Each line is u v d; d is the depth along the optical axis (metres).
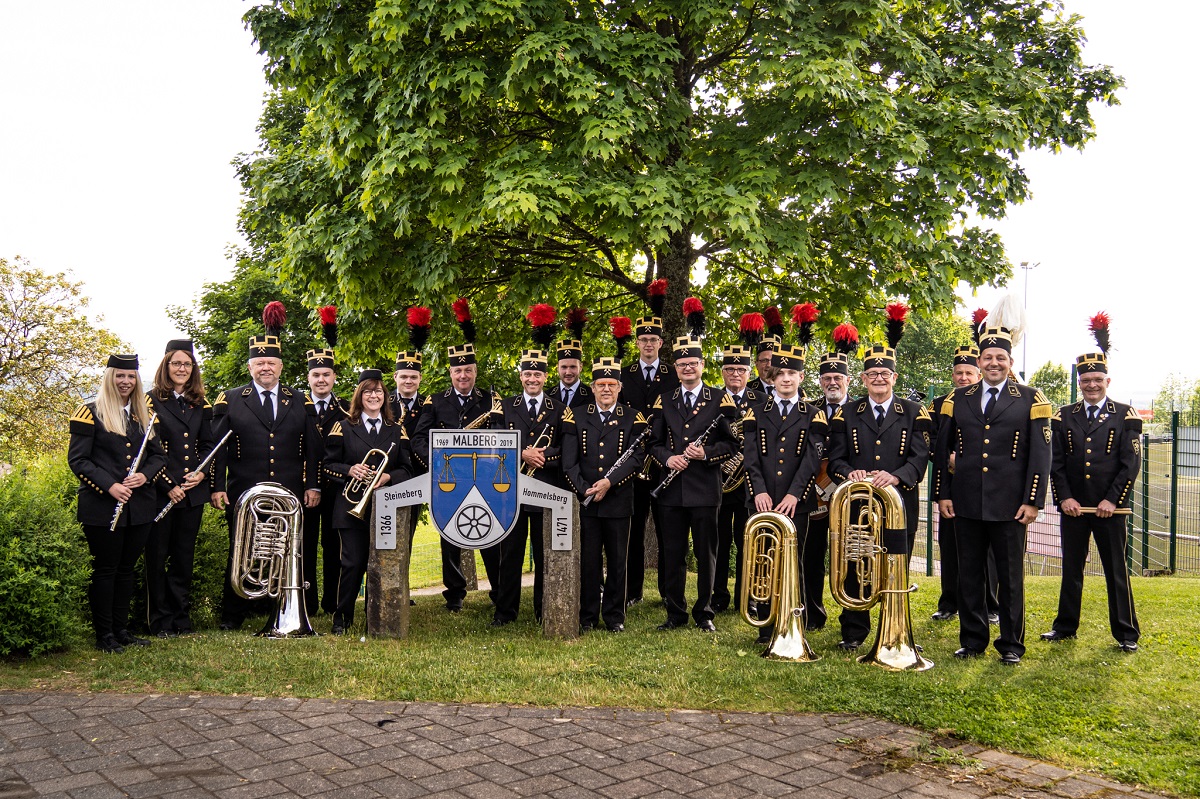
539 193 7.94
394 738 4.45
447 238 9.24
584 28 8.24
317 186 10.00
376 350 11.04
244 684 5.31
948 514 6.39
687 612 7.61
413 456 7.62
